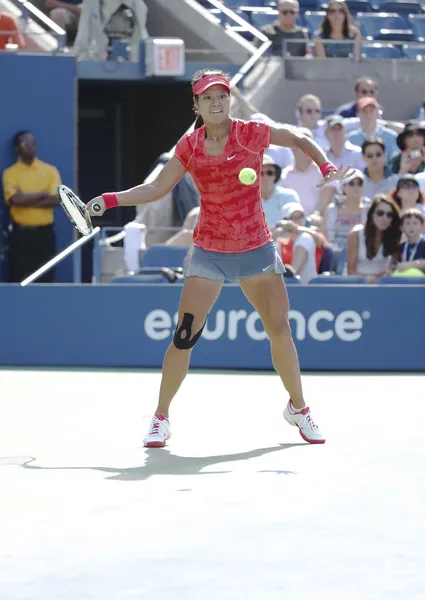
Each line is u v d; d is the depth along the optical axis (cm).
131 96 4091
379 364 2367
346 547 916
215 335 2380
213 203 1392
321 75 3631
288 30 3719
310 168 2947
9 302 2438
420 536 949
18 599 784
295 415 1451
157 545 923
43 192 3048
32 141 3078
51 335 2428
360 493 1116
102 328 2412
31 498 1113
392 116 3684
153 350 2400
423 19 4034
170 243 2752
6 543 934
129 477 1219
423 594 793
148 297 2400
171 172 1384
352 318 2369
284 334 1435
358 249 2530
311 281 2448
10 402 1862
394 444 1414
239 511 1043
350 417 1672
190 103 3812
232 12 3562
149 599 782
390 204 2492
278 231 2514
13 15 3344
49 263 2523
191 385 2092
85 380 2173
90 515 1034
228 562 873
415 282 2417
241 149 1366
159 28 3781
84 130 4125
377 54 3778
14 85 3275
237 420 1647
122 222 4153
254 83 3562
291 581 823
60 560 881
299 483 1171
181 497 1109
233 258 1412
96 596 789
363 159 3067
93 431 1556
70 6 3647
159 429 1432
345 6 3681
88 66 3503
